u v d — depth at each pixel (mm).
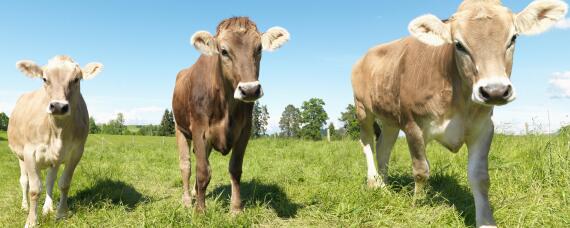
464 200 4938
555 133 7586
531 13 3529
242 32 4574
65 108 4875
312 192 5703
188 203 5848
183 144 5984
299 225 4688
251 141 15477
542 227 3852
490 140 4059
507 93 3221
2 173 8742
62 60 5219
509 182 5188
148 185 7461
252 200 5547
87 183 6816
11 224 5125
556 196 4648
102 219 5047
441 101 4117
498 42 3389
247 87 4305
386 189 5289
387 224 4398
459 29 3578
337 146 11734
